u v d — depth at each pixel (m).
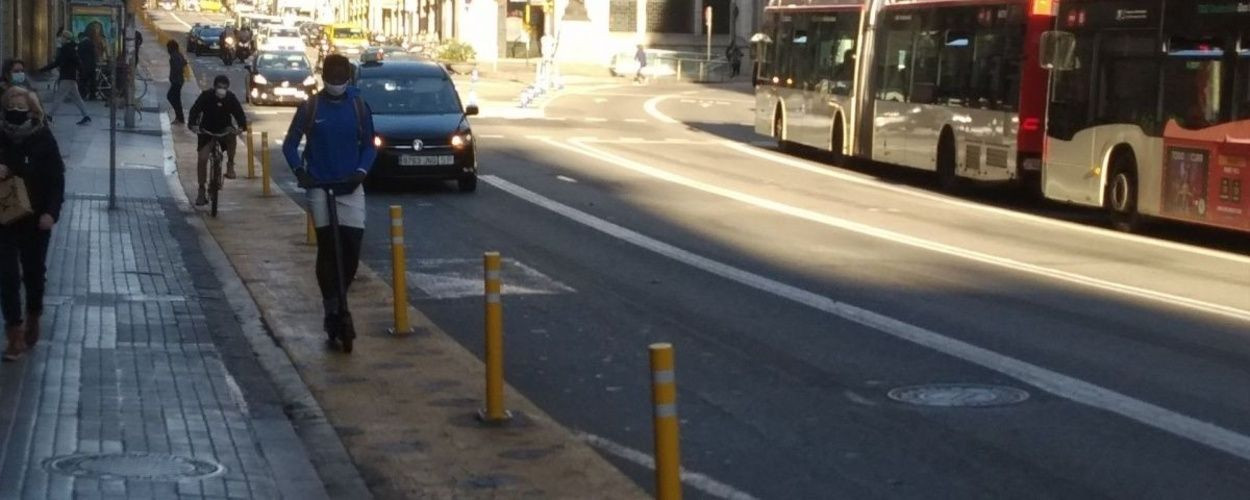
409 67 25.75
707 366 11.20
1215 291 14.95
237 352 11.73
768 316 13.29
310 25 93.75
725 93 66.31
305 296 14.24
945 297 14.30
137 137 33.34
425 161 23.83
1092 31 21.72
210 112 21.02
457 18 89.94
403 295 12.41
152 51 79.31
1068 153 22.28
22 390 9.88
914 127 27.97
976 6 25.56
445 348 11.91
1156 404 9.87
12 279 10.74
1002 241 19.16
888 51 29.53
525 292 14.63
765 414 9.73
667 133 40.72
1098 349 11.73
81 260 16.08
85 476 7.90
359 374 10.95
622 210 21.92
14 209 10.68
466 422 9.53
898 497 7.91
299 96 47.12
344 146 11.72
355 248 11.88
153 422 9.23
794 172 29.84
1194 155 19.22
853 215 21.95
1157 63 20.11
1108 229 21.16
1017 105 23.80
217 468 8.23
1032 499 7.85
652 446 9.05
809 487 8.11
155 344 11.77
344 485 8.12
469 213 21.52
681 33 88.50
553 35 74.06
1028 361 11.27
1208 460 8.55
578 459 8.66
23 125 10.67
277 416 9.61
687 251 17.56
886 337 12.27
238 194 23.16
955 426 9.36
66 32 45.00
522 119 45.12
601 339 12.34
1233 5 18.53
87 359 11.02
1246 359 11.34
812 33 33.91
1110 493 7.94
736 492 8.02
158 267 15.82
